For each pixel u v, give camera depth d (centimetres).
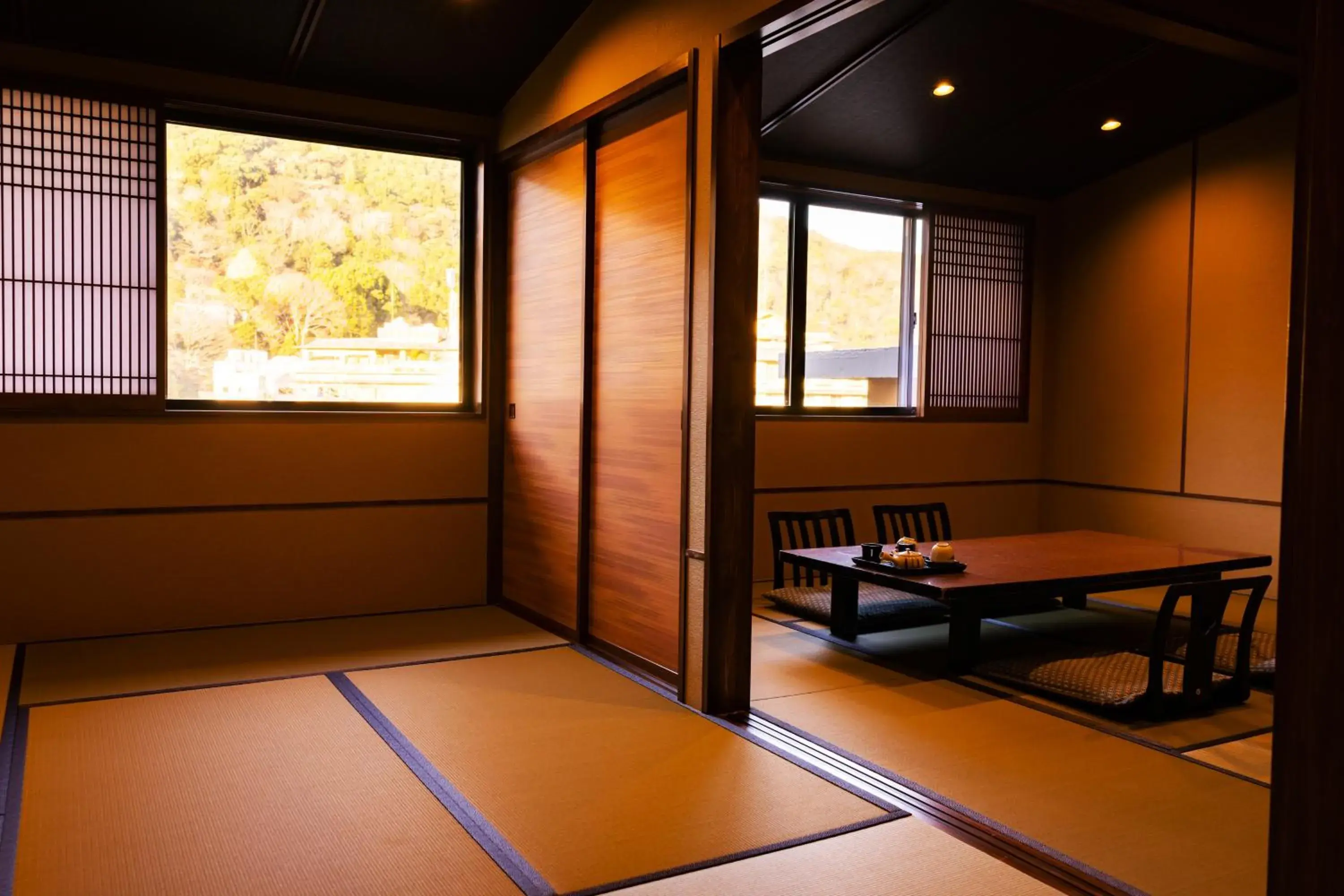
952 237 657
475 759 298
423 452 505
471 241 525
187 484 453
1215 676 385
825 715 346
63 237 426
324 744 309
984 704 362
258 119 471
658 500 382
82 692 358
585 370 432
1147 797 276
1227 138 580
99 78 429
